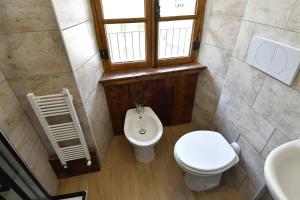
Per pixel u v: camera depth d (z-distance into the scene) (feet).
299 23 2.87
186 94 6.81
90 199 5.00
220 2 4.89
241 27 4.10
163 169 5.80
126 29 5.41
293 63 3.01
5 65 3.49
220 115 5.51
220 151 4.47
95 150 5.32
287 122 3.34
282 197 2.15
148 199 5.00
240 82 4.41
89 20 4.79
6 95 3.59
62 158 4.83
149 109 6.26
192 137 4.86
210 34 5.53
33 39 3.39
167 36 5.83
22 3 3.05
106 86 5.67
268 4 3.35
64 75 3.92
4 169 3.36
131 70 5.96
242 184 4.90
